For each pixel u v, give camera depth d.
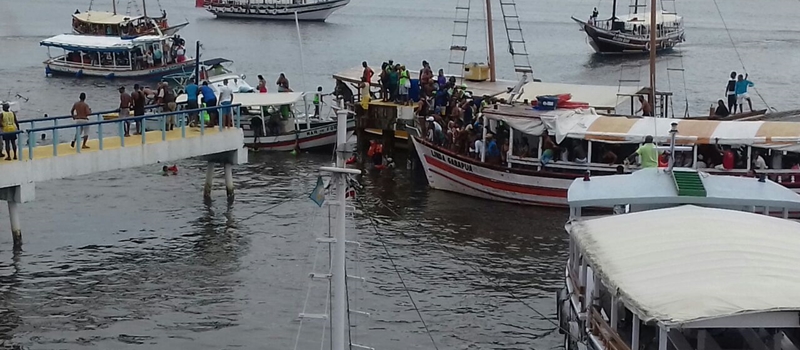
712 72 107.31
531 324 33.62
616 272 24.42
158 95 53.34
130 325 33.16
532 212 47.19
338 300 21.84
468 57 122.31
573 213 30.31
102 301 35.06
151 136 44.78
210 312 34.19
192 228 43.78
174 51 96.62
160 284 36.75
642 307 22.27
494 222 45.34
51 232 42.84
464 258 40.09
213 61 76.69
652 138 42.25
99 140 41.44
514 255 40.62
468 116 52.91
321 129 59.97
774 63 116.44
